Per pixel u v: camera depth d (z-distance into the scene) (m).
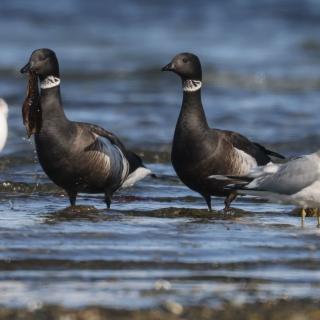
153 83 37.44
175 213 16.67
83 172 16.42
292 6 60.16
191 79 16.77
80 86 36.34
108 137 16.91
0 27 53.41
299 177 15.39
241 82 37.56
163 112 30.27
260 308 11.02
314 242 14.36
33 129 16.33
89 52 45.97
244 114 29.95
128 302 11.16
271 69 40.97
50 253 13.28
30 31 52.38
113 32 53.00
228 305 11.10
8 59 42.56
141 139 25.56
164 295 11.48
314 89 36.12
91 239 14.20
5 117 17.27
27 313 10.68
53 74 16.31
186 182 16.94
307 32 53.09
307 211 16.89
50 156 16.27
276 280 12.23
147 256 13.26
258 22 56.25
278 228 15.48
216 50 46.84
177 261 13.04
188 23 56.12
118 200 18.22
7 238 14.11
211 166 16.53
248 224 15.78
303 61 43.78
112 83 37.28
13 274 12.25
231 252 13.59
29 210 16.81
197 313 10.79
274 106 31.67
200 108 16.75
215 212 16.81
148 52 46.16
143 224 15.52
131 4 61.44
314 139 25.92
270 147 24.88
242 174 16.78
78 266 12.68
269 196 15.79
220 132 16.81
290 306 11.12
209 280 12.18
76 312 10.74
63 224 15.33
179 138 16.67
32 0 60.97
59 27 54.12
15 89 34.50
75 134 16.33
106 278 12.16
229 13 59.31
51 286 11.76
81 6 60.50
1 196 18.31
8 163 21.88
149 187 19.66
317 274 12.55
